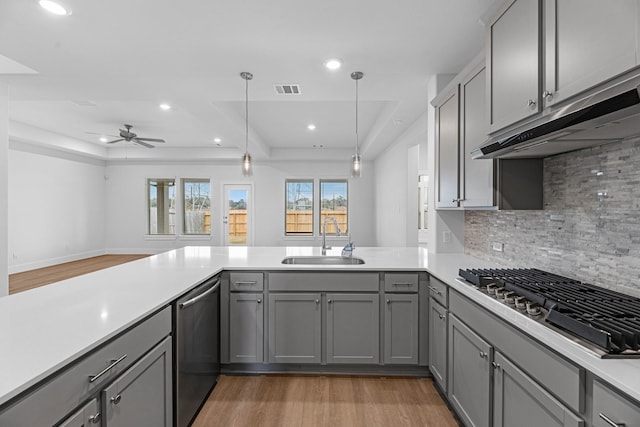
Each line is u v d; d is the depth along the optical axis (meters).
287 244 8.33
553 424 1.07
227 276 2.46
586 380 0.95
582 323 1.06
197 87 3.24
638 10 0.92
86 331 1.15
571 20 1.18
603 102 0.97
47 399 0.91
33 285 5.13
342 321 2.46
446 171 2.59
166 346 1.59
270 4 1.92
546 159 1.95
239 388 2.35
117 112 4.96
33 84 3.16
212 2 1.90
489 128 1.75
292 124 5.61
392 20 2.08
